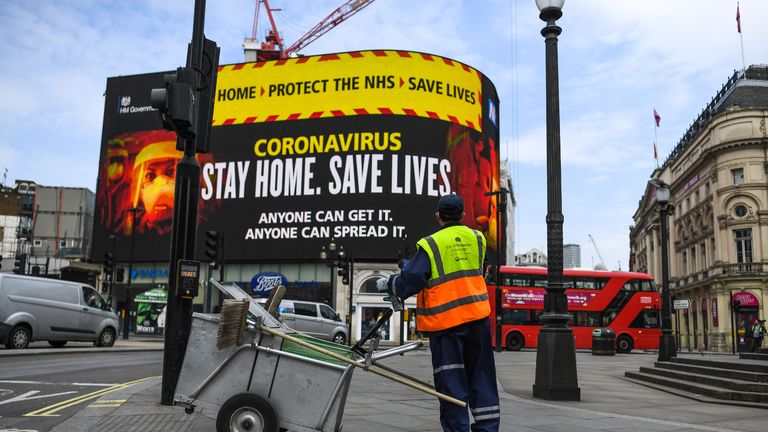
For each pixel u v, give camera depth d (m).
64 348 18.62
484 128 44.66
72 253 64.81
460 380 3.81
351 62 43.09
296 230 42.28
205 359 4.63
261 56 62.19
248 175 43.84
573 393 8.89
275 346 4.57
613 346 27.16
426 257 3.89
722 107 52.56
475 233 4.12
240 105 44.72
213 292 43.28
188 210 6.66
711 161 49.69
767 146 45.44
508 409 7.56
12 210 71.88
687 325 57.62
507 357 22.91
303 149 43.00
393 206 40.97
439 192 41.41
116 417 5.76
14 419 6.09
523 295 31.47
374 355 4.21
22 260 36.56
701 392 10.17
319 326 26.25
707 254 50.84
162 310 43.88
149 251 45.69
